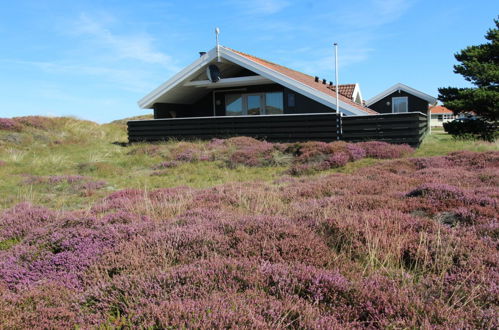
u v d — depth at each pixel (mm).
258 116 16281
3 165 12562
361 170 10039
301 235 4160
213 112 21453
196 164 12766
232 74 20938
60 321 2893
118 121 37375
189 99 21406
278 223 4570
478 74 24062
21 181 10211
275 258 3654
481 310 2740
